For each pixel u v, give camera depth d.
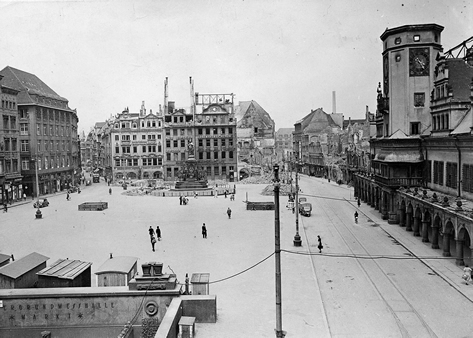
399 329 22.12
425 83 52.84
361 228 50.34
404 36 53.19
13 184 82.31
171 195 91.12
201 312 23.34
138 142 128.50
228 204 75.00
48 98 100.19
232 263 35.09
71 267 27.22
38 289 24.48
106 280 26.58
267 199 81.56
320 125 157.50
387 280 30.39
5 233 49.00
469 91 46.19
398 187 52.19
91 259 36.69
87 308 23.92
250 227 51.81
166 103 125.38
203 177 108.31
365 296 27.16
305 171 156.25
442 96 47.97
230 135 123.06
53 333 23.95
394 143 53.06
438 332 21.72
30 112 92.06
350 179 107.94
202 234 46.47
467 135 37.97
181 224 54.50
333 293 27.77
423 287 28.75
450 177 43.25
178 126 122.81
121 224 54.91
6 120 82.00
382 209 57.19
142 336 23.09
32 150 92.06
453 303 25.72
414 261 35.12
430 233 45.84
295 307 25.36
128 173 129.00
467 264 33.88
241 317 23.94
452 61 49.91
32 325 24.00
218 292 28.09
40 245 42.41
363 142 95.81
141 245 42.16
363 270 32.97
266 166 160.75
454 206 35.53
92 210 68.69
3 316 23.98
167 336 19.66
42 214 64.81
